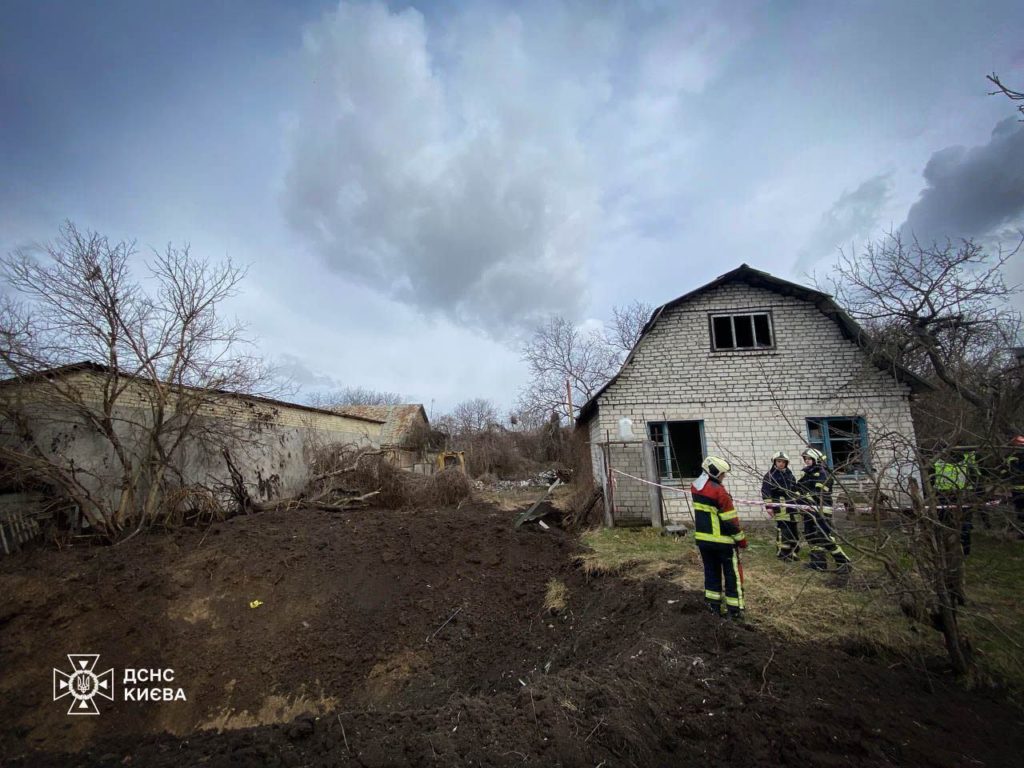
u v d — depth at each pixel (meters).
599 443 11.01
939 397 7.25
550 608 7.34
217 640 6.69
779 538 7.07
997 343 8.73
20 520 7.69
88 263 8.45
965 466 3.79
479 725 3.41
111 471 9.25
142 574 7.11
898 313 9.21
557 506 12.88
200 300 9.77
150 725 5.65
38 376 8.00
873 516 4.09
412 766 3.05
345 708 6.23
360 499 12.93
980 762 2.85
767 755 2.96
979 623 4.58
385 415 30.09
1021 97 3.96
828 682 3.64
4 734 5.05
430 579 8.52
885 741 3.02
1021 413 3.82
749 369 10.99
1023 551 6.27
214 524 9.55
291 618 7.26
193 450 11.02
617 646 5.21
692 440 13.88
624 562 7.62
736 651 4.18
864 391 10.60
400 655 6.93
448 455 23.84
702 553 5.23
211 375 10.16
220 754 3.82
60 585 6.48
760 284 11.24
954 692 3.62
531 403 32.03
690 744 3.16
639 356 11.20
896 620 4.56
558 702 3.62
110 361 8.74
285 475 14.38
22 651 5.71
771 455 10.66
